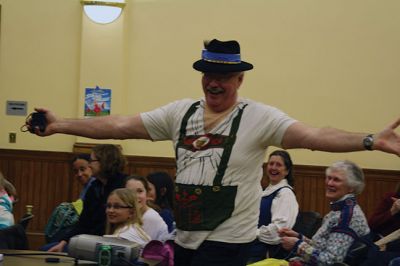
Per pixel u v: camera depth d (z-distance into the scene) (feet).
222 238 12.23
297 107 37.27
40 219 37.60
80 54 37.17
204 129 12.56
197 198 12.28
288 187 20.77
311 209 36.96
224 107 12.54
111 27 37.04
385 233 22.49
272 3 37.17
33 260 14.74
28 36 37.60
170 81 37.40
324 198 36.96
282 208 20.26
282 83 37.27
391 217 22.31
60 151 37.47
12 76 37.63
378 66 37.17
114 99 37.04
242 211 12.34
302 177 37.06
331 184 17.22
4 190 23.02
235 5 37.29
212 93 12.45
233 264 12.33
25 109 37.60
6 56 37.60
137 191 19.69
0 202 22.06
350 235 16.78
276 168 20.92
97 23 36.99
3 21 37.65
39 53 37.63
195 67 12.42
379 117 37.17
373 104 37.14
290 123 12.07
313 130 11.80
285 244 17.42
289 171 21.20
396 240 19.01
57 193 37.47
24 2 37.63
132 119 13.20
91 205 21.26
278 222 19.97
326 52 37.14
